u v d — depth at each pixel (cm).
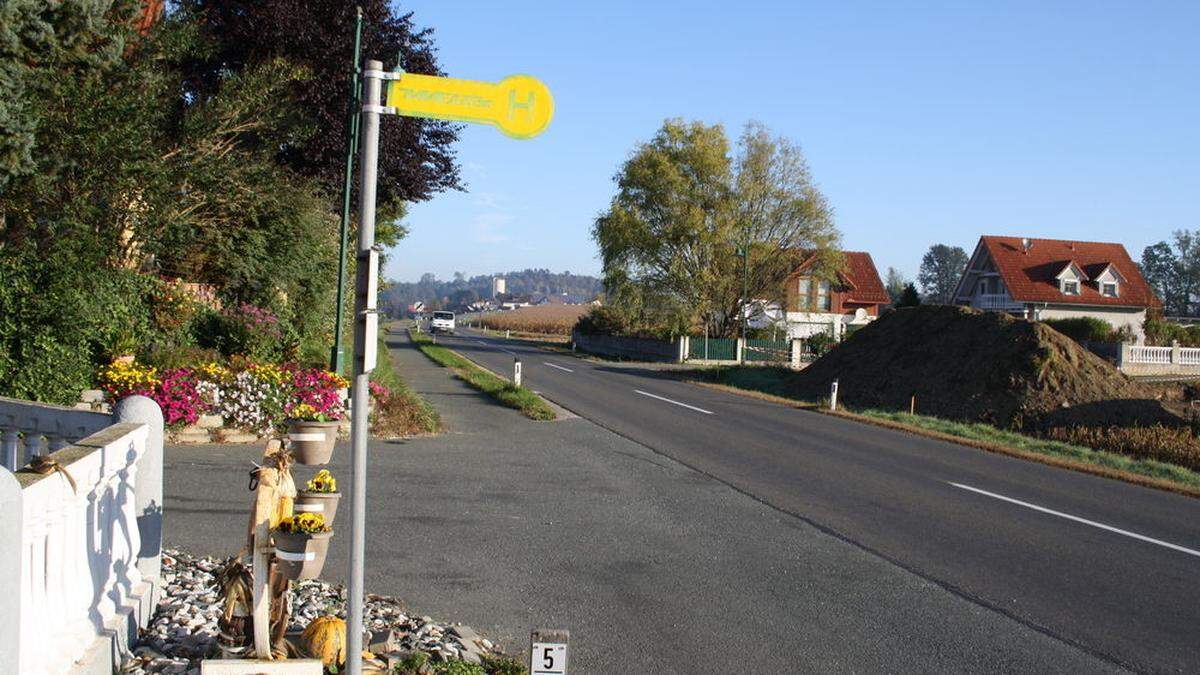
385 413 1680
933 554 944
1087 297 6325
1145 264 11775
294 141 2088
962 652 664
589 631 679
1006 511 1184
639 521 1041
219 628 562
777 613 738
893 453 1708
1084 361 2867
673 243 5484
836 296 7394
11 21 1333
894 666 632
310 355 2016
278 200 1930
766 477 1372
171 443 1368
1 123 1270
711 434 1861
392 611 687
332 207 2355
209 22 2072
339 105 2122
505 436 1689
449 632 651
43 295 1278
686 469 1413
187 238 1775
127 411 603
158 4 1892
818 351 5478
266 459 521
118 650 514
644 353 5812
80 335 1334
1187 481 1697
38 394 1266
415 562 836
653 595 772
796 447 1723
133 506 586
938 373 3061
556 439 1683
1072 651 673
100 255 1405
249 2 2086
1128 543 1025
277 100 1895
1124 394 2736
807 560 903
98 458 491
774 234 5509
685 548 930
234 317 1833
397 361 3844
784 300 5591
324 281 2308
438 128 2412
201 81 2131
